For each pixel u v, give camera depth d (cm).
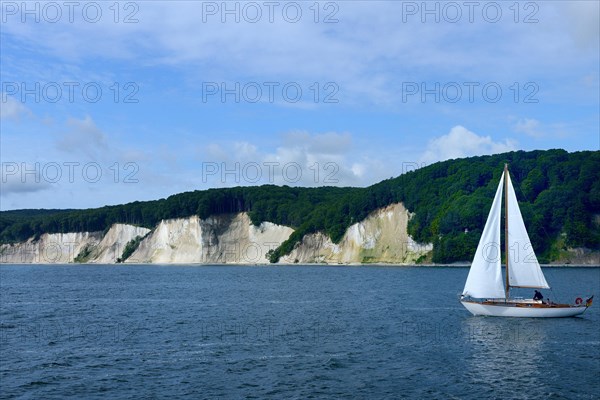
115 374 3600
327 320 5850
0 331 5306
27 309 7288
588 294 8812
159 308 7231
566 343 4459
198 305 7556
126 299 8619
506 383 3366
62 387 3341
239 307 7231
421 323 5516
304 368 3719
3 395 3203
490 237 5744
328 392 3216
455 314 6169
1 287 11588
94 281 13512
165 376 3553
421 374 3559
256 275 15250
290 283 11900
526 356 4025
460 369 3675
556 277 12900
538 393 3183
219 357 4044
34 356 4131
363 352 4181
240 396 3158
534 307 5666
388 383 3375
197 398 3133
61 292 10175
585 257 17788
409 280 12294
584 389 3250
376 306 7138
